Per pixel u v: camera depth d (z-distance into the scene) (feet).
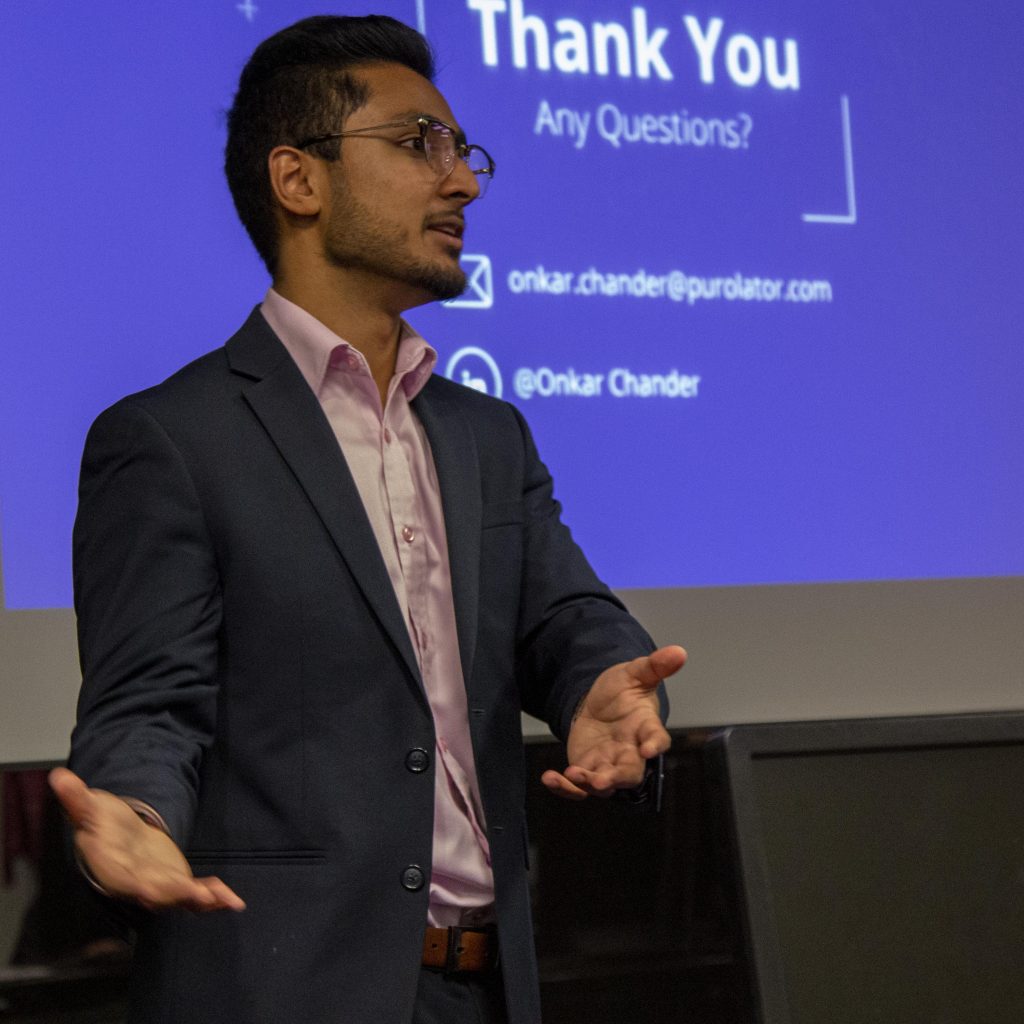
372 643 8.57
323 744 8.38
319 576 8.55
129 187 14.19
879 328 16.49
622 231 15.76
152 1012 8.09
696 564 15.53
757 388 15.99
